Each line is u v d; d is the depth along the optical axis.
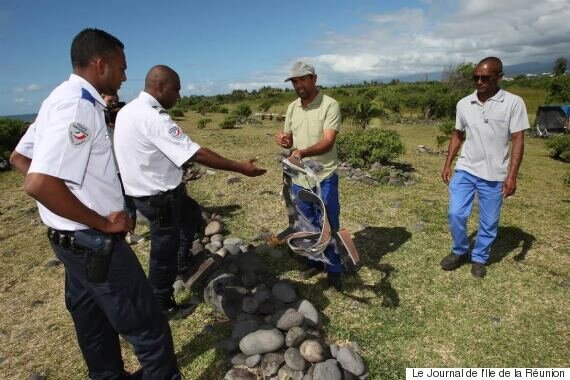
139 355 2.15
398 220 5.29
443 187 7.08
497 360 2.77
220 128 20.78
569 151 11.19
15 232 5.25
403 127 22.50
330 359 2.54
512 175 3.48
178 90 2.77
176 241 2.92
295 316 2.80
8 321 3.31
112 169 1.95
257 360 2.59
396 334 3.02
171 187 2.73
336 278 3.50
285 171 3.25
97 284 1.94
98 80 1.90
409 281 3.76
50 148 1.64
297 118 3.42
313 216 3.36
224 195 6.47
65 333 3.13
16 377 2.69
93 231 1.87
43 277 4.04
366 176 7.38
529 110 31.38
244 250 4.16
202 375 2.61
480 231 3.78
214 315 3.20
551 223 5.27
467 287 3.66
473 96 3.61
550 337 3.00
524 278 3.80
